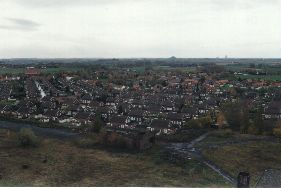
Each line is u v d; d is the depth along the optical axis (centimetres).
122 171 9281
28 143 11531
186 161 10156
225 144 12238
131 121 16512
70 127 14825
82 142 12175
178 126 15338
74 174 8981
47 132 13875
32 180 8400
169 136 13288
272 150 11506
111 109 18462
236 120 15200
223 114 15612
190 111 18038
